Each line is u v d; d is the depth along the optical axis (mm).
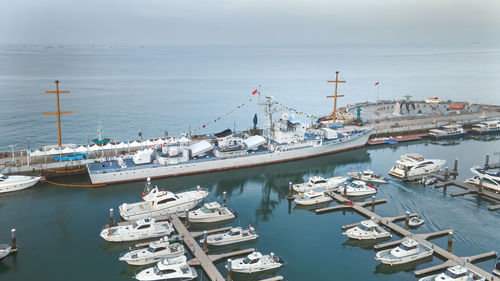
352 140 115062
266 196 81938
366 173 88438
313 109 195875
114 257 56781
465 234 63000
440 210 72500
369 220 64562
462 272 48562
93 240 61406
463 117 150875
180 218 68938
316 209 73875
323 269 53875
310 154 107750
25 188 82000
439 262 55031
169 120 166000
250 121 170625
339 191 81438
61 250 58250
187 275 50094
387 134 129500
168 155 92250
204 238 57375
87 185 84875
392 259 54062
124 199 77875
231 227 65562
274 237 63031
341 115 148875
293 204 77500
